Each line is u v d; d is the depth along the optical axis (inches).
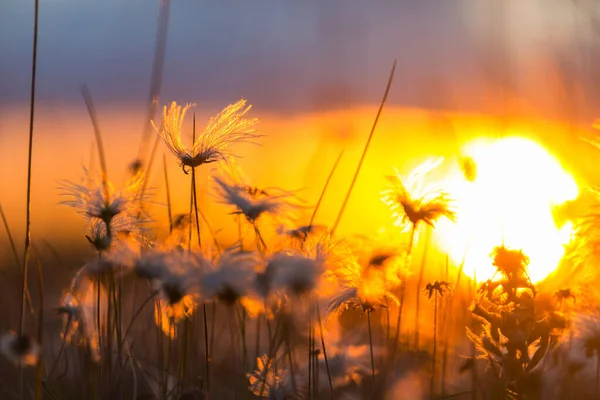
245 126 54.3
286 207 53.9
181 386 54.9
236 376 56.8
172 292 51.3
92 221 54.1
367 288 53.4
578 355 54.4
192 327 55.9
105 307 56.7
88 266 55.3
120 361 54.9
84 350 56.5
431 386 56.8
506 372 53.0
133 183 54.9
